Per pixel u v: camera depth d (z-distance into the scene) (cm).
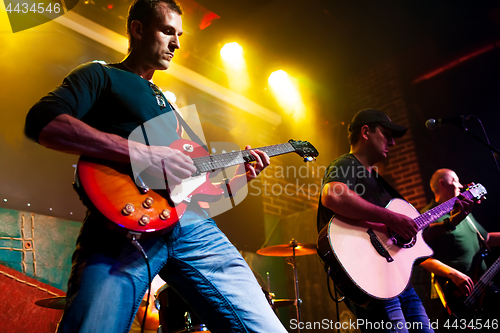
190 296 133
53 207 359
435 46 663
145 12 155
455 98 624
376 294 203
